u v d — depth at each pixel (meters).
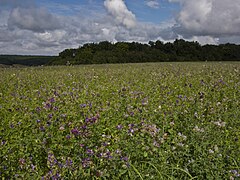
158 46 68.06
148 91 9.25
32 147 4.97
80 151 4.73
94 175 4.13
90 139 5.07
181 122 5.80
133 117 6.14
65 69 24.50
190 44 65.88
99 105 7.12
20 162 4.40
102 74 16.91
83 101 7.64
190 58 63.75
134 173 4.10
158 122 5.72
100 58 57.50
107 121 5.88
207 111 6.68
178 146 4.60
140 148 4.57
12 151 4.77
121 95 8.52
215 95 8.59
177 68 21.41
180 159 4.37
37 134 5.20
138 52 63.34
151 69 21.38
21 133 5.39
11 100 8.11
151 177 4.04
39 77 15.41
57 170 4.17
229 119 6.00
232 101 7.75
